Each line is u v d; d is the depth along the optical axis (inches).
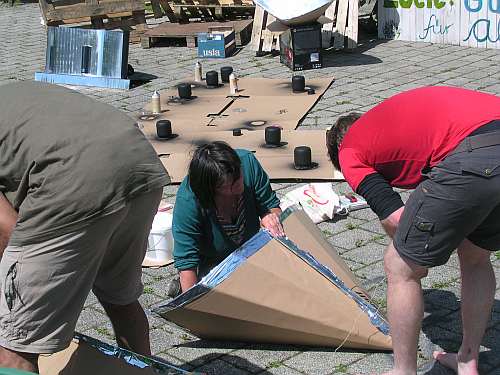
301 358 147.0
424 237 120.6
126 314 132.5
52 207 107.2
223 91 336.2
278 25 381.4
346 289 146.2
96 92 355.3
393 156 126.0
